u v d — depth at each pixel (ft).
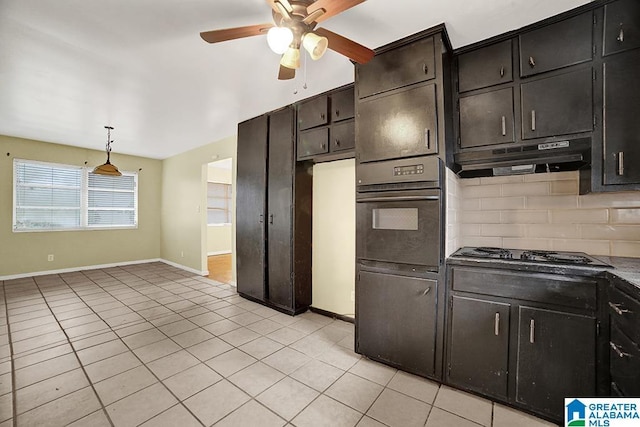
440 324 6.14
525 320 5.29
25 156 15.61
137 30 6.34
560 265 5.07
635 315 3.83
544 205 6.95
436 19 5.89
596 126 5.33
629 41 5.06
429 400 5.78
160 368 6.95
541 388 5.15
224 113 11.65
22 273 15.71
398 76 6.69
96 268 18.37
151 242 21.06
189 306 11.53
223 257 24.72
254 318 10.28
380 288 6.95
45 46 6.92
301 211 10.73
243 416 5.33
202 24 6.17
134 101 10.30
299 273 10.66
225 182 27.40
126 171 19.80
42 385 6.22
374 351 7.04
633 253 5.99
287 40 4.38
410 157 6.47
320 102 9.65
